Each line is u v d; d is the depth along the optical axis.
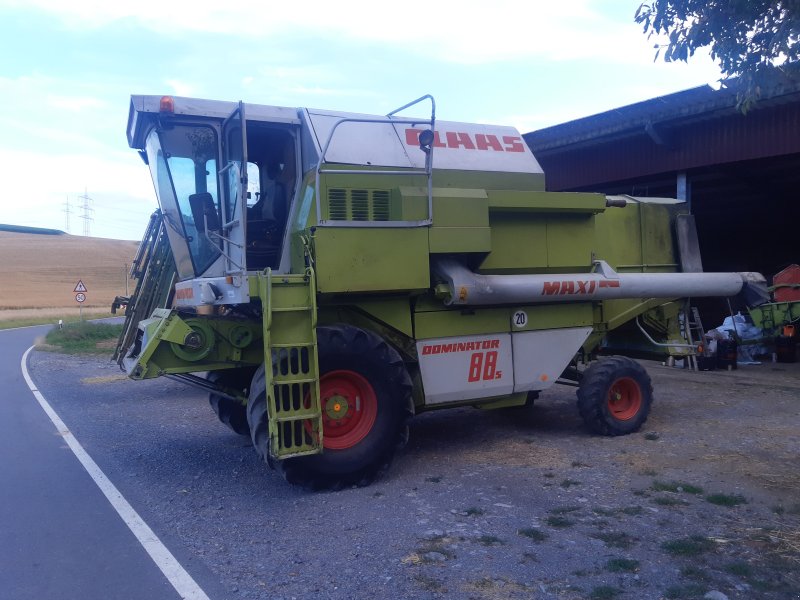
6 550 5.03
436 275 6.96
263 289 5.91
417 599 4.07
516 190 7.66
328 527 5.32
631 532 5.00
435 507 5.69
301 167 6.93
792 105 11.31
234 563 4.68
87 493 6.39
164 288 8.62
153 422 9.86
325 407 6.29
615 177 14.05
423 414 9.59
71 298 67.75
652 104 12.27
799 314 12.30
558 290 7.38
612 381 7.95
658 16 5.18
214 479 6.77
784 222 22.17
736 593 4.03
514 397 7.79
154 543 5.08
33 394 13.02
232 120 6.79
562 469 6.68
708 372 13.00
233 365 6.79
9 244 99.56
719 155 12.30
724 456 6.96
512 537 4.97
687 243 9.16
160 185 7.32
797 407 9.48
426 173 6.61
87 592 4.31
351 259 6.29
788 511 5.36
